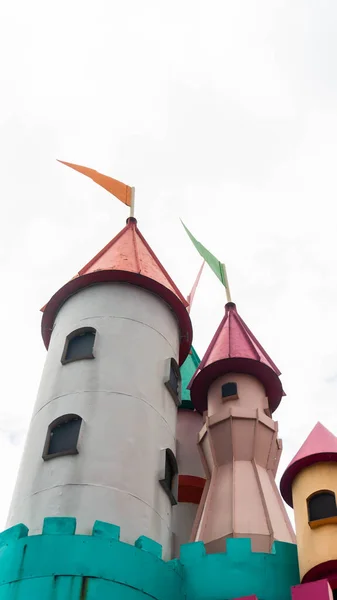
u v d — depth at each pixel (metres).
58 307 26.69
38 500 19.67
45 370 24.38
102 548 17.91
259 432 25.08
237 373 27.45
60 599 16.72
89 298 25.66
